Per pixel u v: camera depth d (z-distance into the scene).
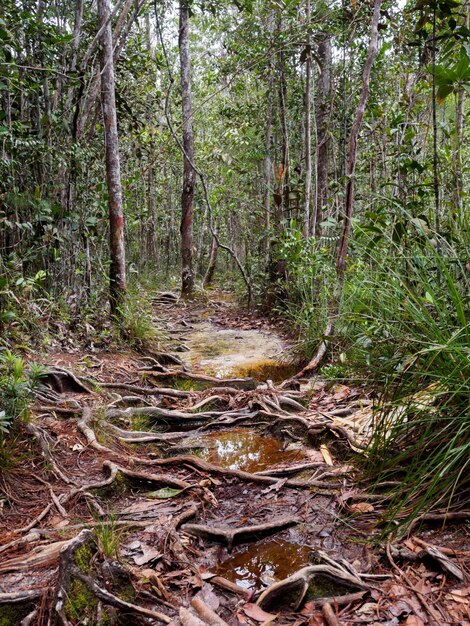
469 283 2.88
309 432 3.40
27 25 5.00
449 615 1.71
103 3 5.40
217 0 8.17
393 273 3.11
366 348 3.90
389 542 2.10
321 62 7.97
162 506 2.58
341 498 2.53
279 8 6.95
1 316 4.07
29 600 1.71
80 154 5.48
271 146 10.30
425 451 2.52
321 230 7.78
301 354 5.27
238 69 8.41
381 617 1.75
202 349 5.91
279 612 1.87
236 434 3.67
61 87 5.79
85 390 3.96
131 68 7.79
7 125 4.86
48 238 5.28
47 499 2.46
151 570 2.04
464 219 3.31
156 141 12.34
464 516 2.16
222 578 2.03
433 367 2.57
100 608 1.71
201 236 15.78
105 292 6.02
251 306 8.48
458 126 4.72
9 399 2.83
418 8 3.73
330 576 1.95
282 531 2.38
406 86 7.34
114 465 2.79
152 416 3.83
